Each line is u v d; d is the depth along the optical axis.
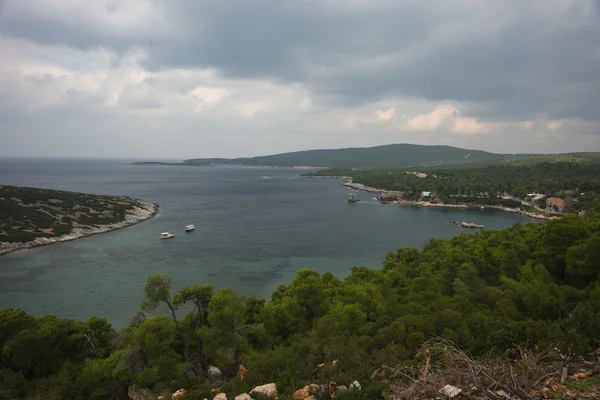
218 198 177.62
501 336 15.36
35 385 20.27
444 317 19.52
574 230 37.72
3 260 71.12
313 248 81.69
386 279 34.66
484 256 40.75
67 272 63.97
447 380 9.75
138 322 28.41
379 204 163.62
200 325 26.59
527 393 8.97
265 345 26.66
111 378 20.73
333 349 17.94
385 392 11.29
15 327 23.48
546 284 31.09
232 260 72.00
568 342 12.95
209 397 16.70
